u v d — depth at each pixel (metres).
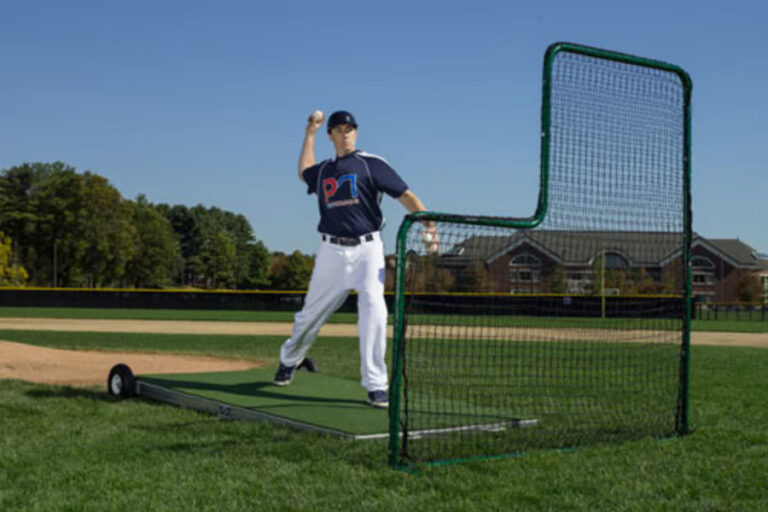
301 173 5.58
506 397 6.23
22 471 3.65
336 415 4.84
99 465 3.76
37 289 34.56
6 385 6.75
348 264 5.27
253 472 3.62
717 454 4.26
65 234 68.75
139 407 5.59
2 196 72.44
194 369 8.58
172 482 3.44
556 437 4.59
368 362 5.21
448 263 4.31
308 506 3.07
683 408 4.95
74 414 5.27
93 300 34.59
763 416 5.72
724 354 12.59
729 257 56.94
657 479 3.63
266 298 34.50
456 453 4.05
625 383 6.96
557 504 3.15
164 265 81.62
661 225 4.96
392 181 5.11
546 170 4.45
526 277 5.00
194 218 118.75
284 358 5.94
